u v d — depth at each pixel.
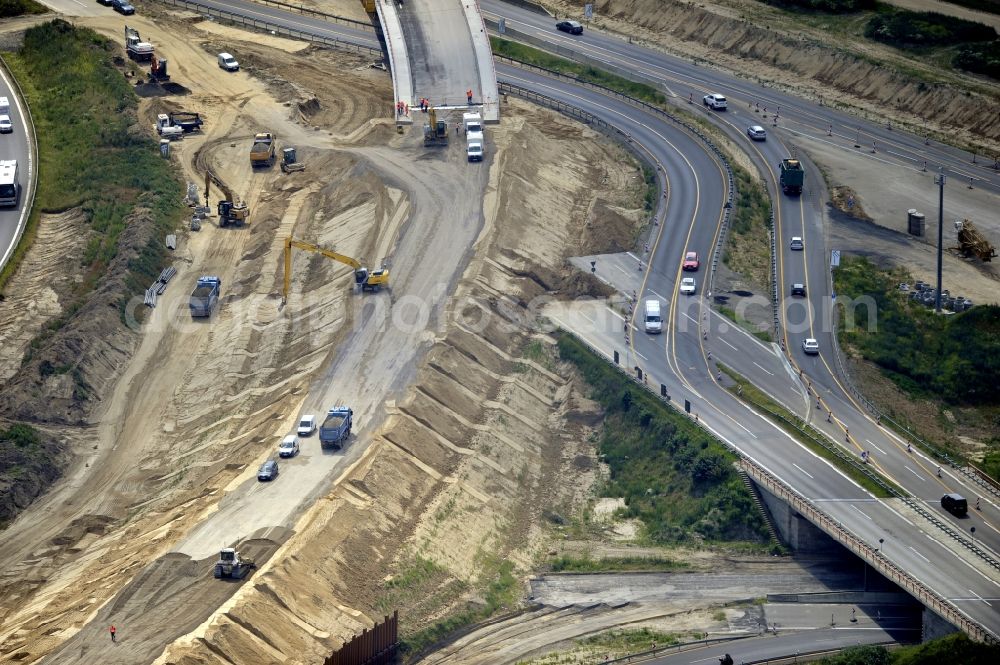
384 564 140.12
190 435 165.50
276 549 136.50
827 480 151.50
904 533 142.50
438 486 153.38
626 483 160.75
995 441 164.12
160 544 139.75
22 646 127.38
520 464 162.62
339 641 128.75
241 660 123.06
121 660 122.38
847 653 127.75
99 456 162.88
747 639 134.88
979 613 130.12
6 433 160.25
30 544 148.38
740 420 162.88
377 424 159.62
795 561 145.88
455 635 136.25
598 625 138.25
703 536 150.38
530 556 149.12
